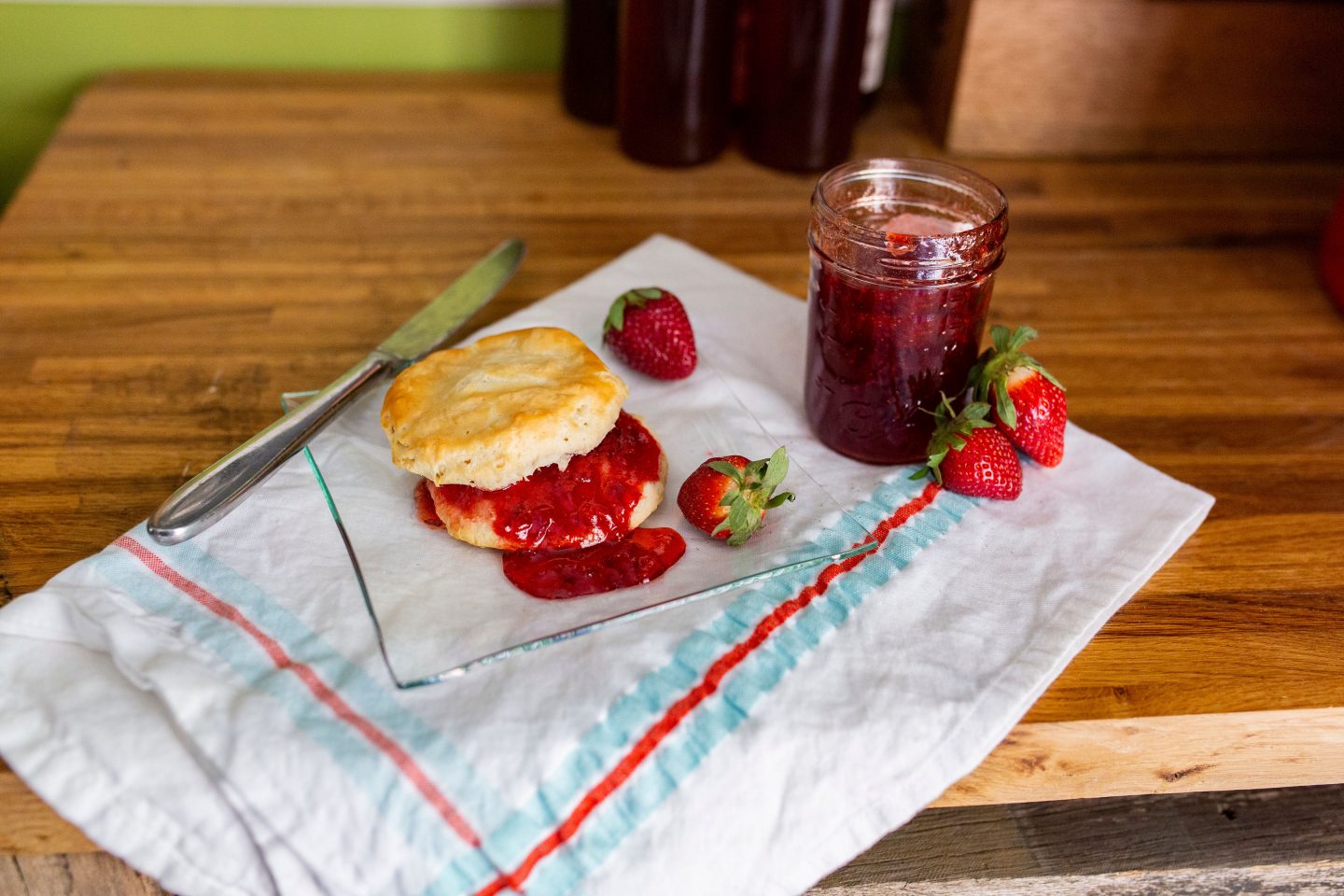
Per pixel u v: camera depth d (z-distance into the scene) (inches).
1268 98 39.1
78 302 32.4
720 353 30.8
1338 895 27.1
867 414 27.5
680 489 26.0
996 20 37.2
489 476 25.2
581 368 26.7
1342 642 26.0
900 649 24.9
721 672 24.3
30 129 42.5
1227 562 27.3
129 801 23.1
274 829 22.8
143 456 28.6
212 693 23.5
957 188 28.0
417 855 22.7
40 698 23.8
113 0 40.8
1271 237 36.5
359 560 24.9
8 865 24.2
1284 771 25.7
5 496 27.6
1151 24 37.6
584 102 39.8
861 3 35.8
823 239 26.7
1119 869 26.5
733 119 40.1
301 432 26.8
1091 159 39.6
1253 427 30.3
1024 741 24.8
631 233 35.5
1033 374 27.3
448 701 23.7
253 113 39.9
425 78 42.4
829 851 23.7
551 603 24.6
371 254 34.5
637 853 23.2
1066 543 26.8
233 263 34.0
